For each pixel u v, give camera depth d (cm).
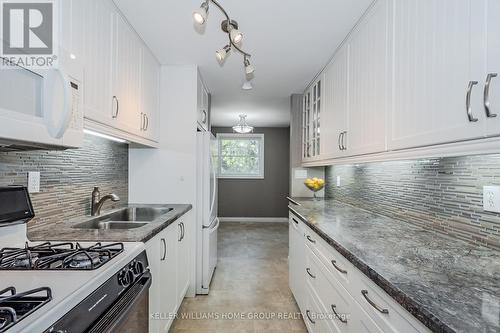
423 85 121
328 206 276
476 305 75
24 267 100
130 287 115
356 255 117
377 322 99
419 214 173
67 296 79
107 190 246
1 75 85
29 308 72
